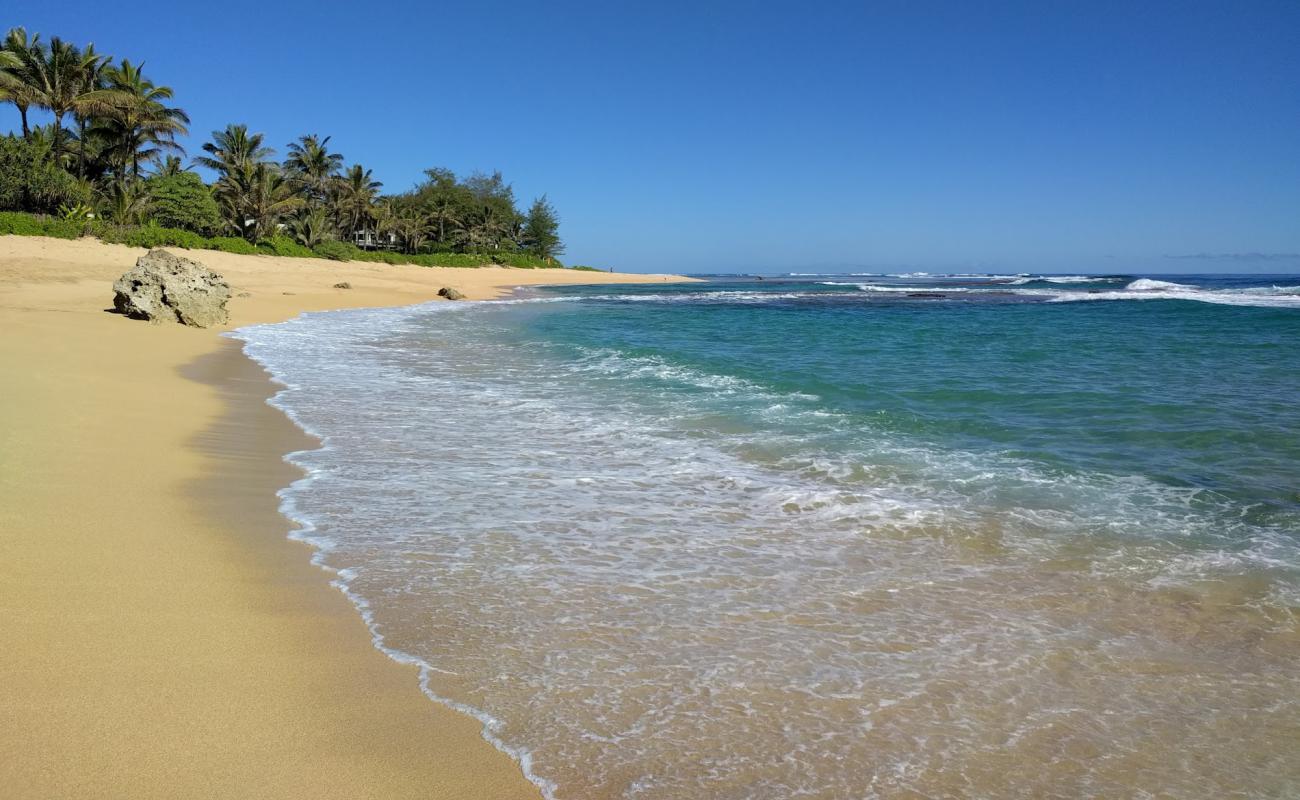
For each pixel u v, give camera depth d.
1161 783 2.93
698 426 9.32
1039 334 22.38
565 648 3.86
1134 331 23.16
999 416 9.93
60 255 35.09
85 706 3.12
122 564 4.57
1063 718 3.34
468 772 2.88
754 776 2.91
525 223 115.81
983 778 2.93
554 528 5.67
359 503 6.13
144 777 2.72
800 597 4.54
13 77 41.22
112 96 43.38
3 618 3.76
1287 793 2.88
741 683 3.57
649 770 2.93
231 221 56.84
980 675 3.68
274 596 4.34
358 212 74.12
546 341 19.55
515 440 8.53
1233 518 5.99
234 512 5.74
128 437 7.61
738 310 36.41
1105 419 9.71
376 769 2.87
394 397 11.09
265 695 3.32
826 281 116.12
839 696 3.47
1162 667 3.78
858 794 2.83
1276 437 8.64
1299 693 3.56
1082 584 4.77
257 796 2.68
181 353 14.20
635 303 43.06
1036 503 6.38
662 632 4.05
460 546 5.25
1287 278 126.75
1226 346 18.55
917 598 4.55
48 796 2.59
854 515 6.06
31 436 7.17
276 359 14.64
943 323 27.30
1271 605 4.47
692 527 5.74
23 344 12.45
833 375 13.55
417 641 3.89
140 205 47.19
